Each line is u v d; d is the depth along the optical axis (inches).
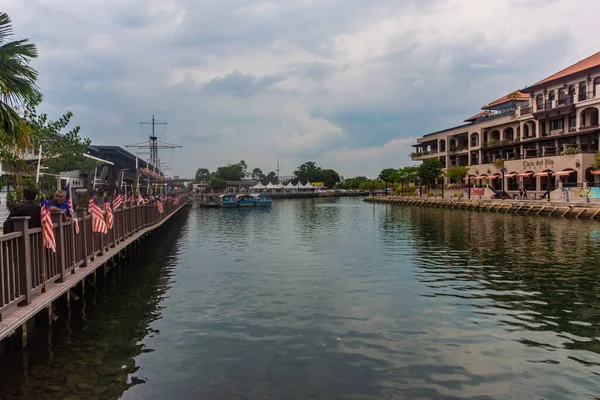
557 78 2217.0
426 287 555.5
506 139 2701.8
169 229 1492.4
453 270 665.6
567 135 2150.6
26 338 353.1
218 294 531.2
